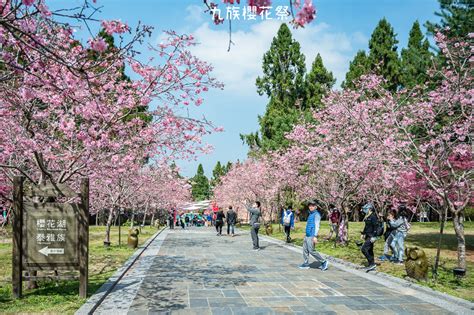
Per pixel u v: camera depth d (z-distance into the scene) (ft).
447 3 50.06
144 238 73.26
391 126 47.47
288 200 100.17
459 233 33.09
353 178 50.96
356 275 33.81
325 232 88.02
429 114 41.42
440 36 38.88
